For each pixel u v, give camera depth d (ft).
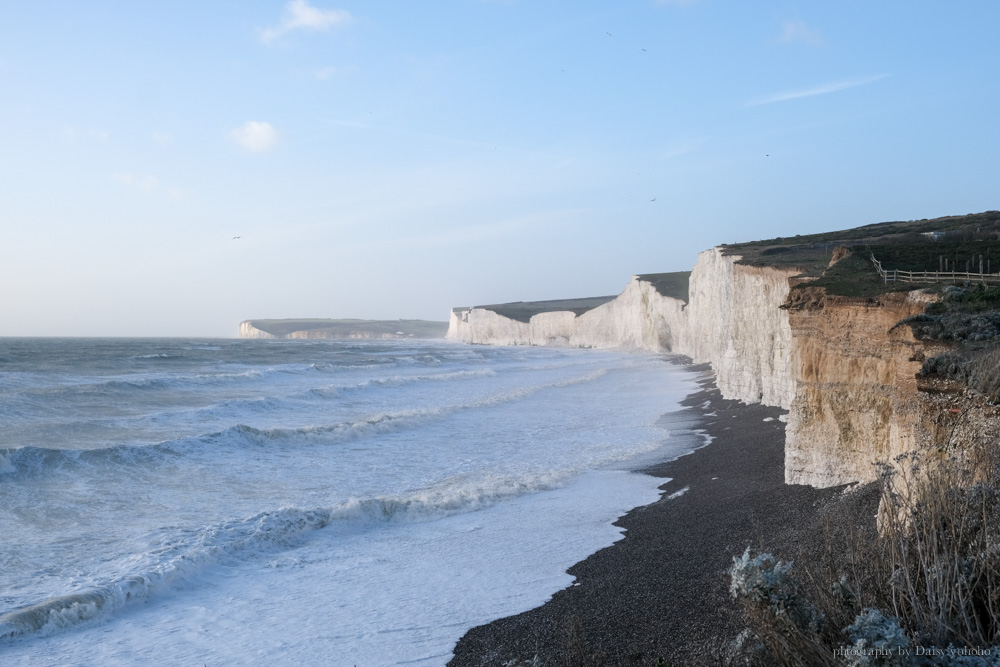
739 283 114.11
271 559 44.34
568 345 440.04
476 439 88.28
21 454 63.87
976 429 25.38
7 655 30.91
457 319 633.20
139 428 90.12
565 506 54.90
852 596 18.03
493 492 58.75
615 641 28.60
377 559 43.91
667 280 342.64
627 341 372.17
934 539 17.58
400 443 85.15
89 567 41.04
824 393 50.26
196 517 52.26
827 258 112.68
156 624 34.40
